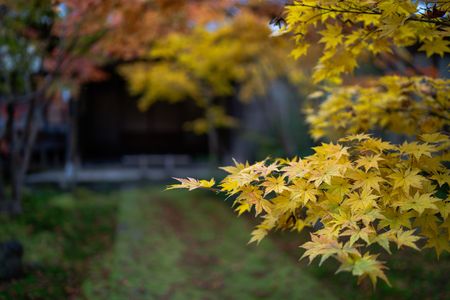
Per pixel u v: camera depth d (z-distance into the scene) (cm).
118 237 678
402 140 379
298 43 225
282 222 191
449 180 170
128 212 851
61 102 1023
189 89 970
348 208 163
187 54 770
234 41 706
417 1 171
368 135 189
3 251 430
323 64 238
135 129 1473
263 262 586
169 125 1502
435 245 167
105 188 1089
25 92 722
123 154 1464
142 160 1234
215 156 1223
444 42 217
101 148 1451
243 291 488
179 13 596
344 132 294
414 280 447
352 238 149
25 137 661
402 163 179
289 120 1015
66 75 714
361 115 287
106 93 1445
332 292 475
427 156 183
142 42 668
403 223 159
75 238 630
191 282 512
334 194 168
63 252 553
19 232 582
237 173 181
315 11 196
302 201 168
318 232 159
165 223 790
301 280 517
